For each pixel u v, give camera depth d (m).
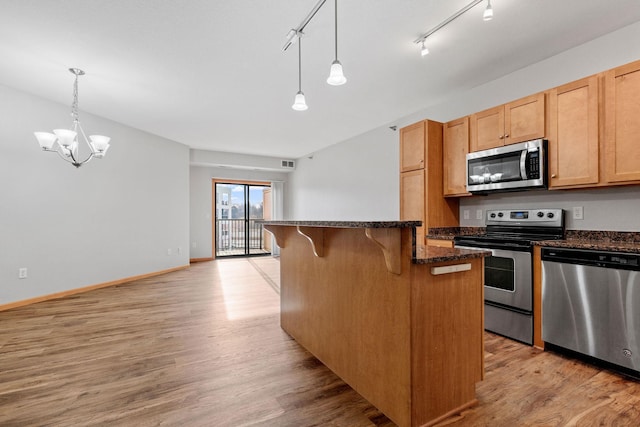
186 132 5.27
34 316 3.15
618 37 2.35
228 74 3.12
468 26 2.31
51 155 3.84
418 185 3.43
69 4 2.06
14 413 1.58
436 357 1.52
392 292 1.53
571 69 2.62
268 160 7.43
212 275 5.39
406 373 1.45
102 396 1.74
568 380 1.89
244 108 4.10
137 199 5.04
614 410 1.60
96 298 3.87
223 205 7.91
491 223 3.22
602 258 1.99
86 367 2.08
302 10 2.13
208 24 2.29
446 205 3.47
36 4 2.05
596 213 2.48
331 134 5.39
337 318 1.98
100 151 3.32
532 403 1.67
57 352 2.31
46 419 1.54
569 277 2.17
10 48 2.62
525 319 2.45
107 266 4.54
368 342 1.70
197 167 7.20
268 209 8.48
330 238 2.05
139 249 5.07
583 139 2.30
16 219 3.50
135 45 2.58
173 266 5.78
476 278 1.68
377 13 2.16
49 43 2.54
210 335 2.66
